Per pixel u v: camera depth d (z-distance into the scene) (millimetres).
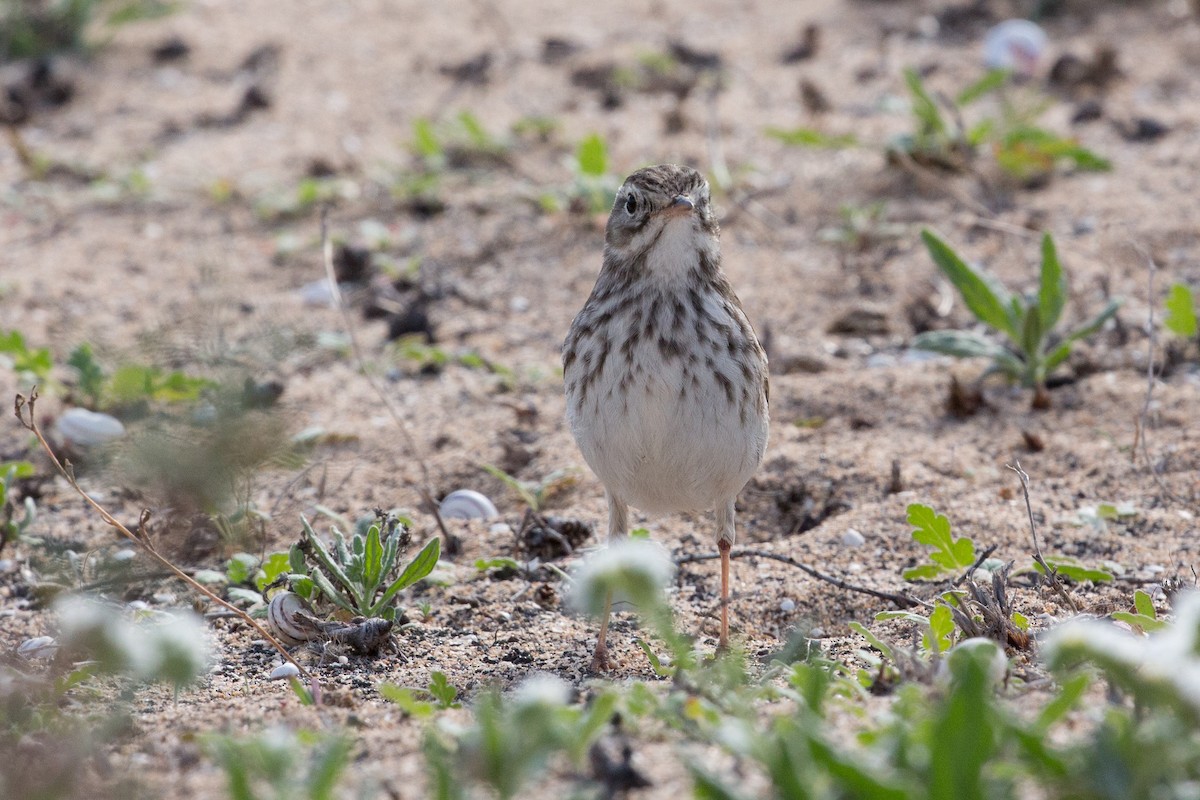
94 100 22391
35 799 6023
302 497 11688
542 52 23797
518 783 5660
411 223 17703
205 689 8172
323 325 15266
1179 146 17969
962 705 5270
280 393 13227
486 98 21859
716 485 9031
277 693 8023
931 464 11680
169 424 10859
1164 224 15766
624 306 8781
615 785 5863
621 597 9586
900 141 17922
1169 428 11969
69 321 15305
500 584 10094
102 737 6816
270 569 9789
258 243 17484
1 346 13406
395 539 9234
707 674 7148
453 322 15336
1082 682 5961
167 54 24094
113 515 11266
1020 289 14703
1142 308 14180
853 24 24000
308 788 5789
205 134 21016
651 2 26422
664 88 21609
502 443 12398
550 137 20047
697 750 6203
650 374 8672
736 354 8781
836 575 10000
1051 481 11289
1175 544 10141
